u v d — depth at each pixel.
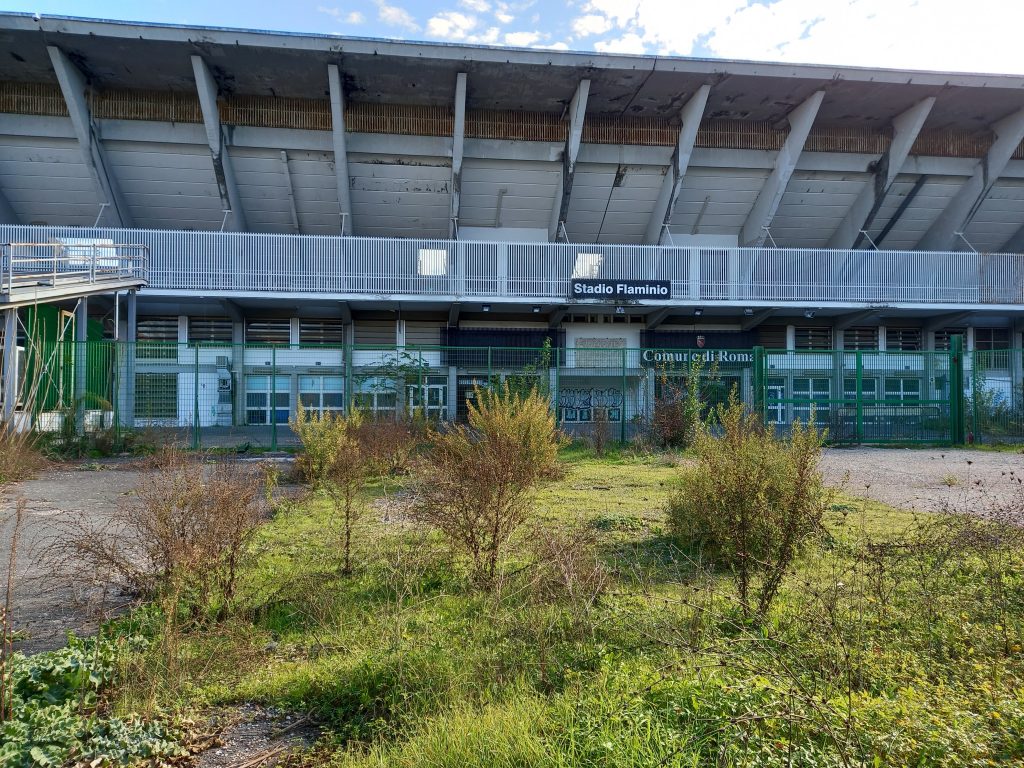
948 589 4.73
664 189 27.22
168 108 23.91
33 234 21.77
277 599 5.02
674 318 28.16
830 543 5.99
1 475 11.25
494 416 10.34
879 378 19.27
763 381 18.38
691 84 24.02
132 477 12.05
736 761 2.65
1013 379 19.88
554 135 25.78
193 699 3.65
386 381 19.70
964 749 2.67
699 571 5.30
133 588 5.28
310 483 10.00
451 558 5.66
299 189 26.12
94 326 22.45
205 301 24.02
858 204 28.94
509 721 3.11
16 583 5.50
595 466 13.75
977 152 27.62
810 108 24.95
